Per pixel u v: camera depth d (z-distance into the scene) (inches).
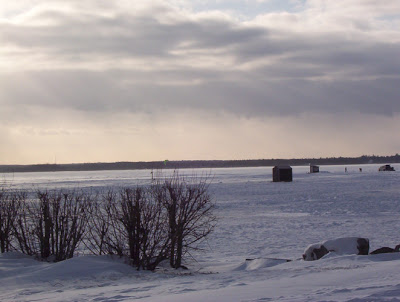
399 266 358.3
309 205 1365.7
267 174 4825.3
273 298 265.9
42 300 309.3
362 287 279.6
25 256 474.9
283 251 628.7
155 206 464.8
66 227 475.5
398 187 2146.9
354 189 2050.9
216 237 764.0
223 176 4178.2
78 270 408.8
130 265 449.4
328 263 424.5
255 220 1004.6
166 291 323.3
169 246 463.8
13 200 502.9
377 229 842.8
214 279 375.2
